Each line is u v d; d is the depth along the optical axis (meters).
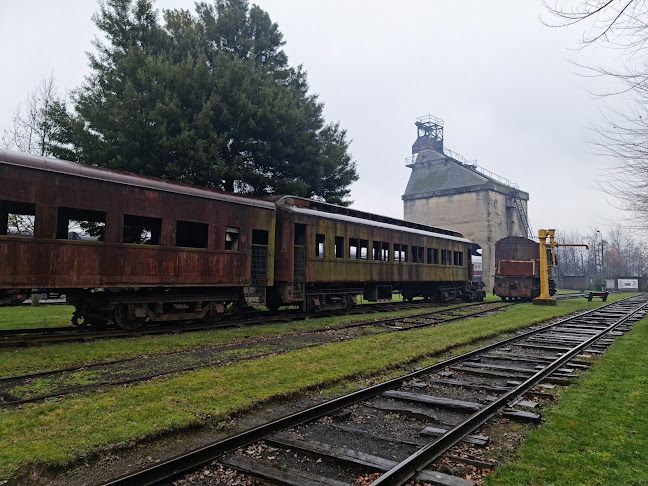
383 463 4.40
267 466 4.32
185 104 19.62
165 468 4.10
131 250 11.60
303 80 25.64
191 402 6.00
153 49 20.22
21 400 6.10
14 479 4.00
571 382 7.61
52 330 12.09
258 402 6.20
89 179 10.86
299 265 16.59
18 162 9.74
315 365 8.30
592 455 4.50
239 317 16.17
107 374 7.64
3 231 11.98
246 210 14.70
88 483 4.04
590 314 20.42
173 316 13.00
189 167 18.50
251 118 20.03
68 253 10.46
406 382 7.70
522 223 55.09
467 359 9.81
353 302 19.64
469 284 29.72
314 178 22.97
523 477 4.09
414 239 23.48
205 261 13.33
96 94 19.09
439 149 57.75
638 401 6.32
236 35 23.22
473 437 5.07
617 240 86.94
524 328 15.19
